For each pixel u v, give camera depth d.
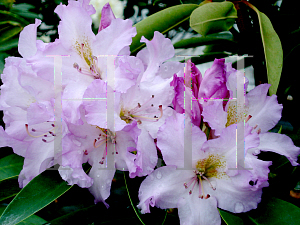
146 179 0.24
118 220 0.30
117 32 0.26
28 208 0.25
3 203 0.32
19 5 0.44
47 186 0.26
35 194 0.26
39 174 0.26
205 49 0.40
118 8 0.46
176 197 0.24
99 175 0.26
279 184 0.30
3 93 0.27
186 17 0.32
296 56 0.35
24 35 0.27
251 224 0.25
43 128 0.26
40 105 0.24
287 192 0.30
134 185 0.27
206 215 0.24
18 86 0.27
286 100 0.36
